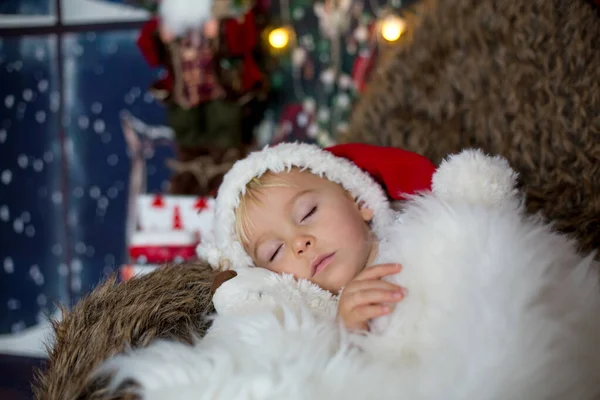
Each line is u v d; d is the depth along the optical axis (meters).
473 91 1.20
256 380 0.69
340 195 1.10
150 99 2.75
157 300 0.93
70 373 0.84
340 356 0.73
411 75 1.30
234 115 2.37
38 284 2.80
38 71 2.79
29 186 2.80
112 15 2.73
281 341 0.76
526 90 1.12
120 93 2.77
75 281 2.80
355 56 2.57
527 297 0.75
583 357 0.72
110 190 2.79
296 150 1.13
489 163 0.98
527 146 1.11
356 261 1.04
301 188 1.09
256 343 0.77
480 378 0.68
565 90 1.08
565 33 1.09
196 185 2.37
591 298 0.79
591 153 1.05
